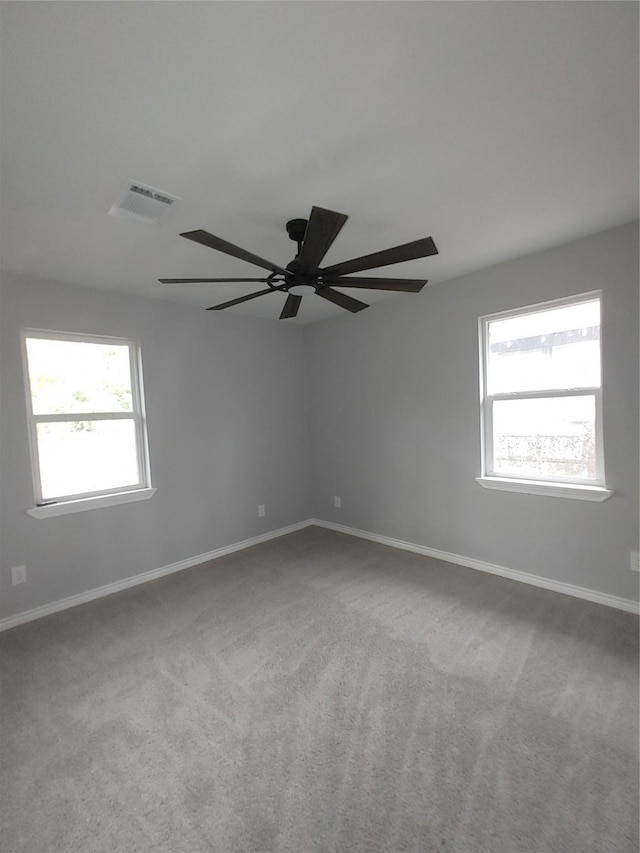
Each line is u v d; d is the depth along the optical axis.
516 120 1.53
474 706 1.89
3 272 2.75
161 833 1.38
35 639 2.58
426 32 1.16
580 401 2.81
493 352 3.23
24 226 2.15
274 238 2.40
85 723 1.86
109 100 1.33
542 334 2.97
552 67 1.29
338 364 4.39
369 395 4.11
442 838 1.33
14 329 2.79
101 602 3.06
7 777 1.60
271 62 1.23
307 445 4.77
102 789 1.54
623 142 1.68
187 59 1.20
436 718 1.83
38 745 1.75
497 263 3.05
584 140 1.66
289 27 1.12
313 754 1.66
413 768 1.58
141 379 3.43
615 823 1.35
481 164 1.80
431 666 2.18
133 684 2.12
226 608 2.89
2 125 1.41
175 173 1.76
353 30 1.14
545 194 2.08
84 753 1.70
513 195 2.08
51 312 2.95
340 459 4.46
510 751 1.64
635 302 2.47
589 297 2.70
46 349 3.00
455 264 3.05
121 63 1.20
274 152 1.65
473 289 3.23
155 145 1.57
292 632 2.55
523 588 3.01
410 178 1.88
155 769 1.62
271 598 3.02
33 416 2.92
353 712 1.88
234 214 2.12
